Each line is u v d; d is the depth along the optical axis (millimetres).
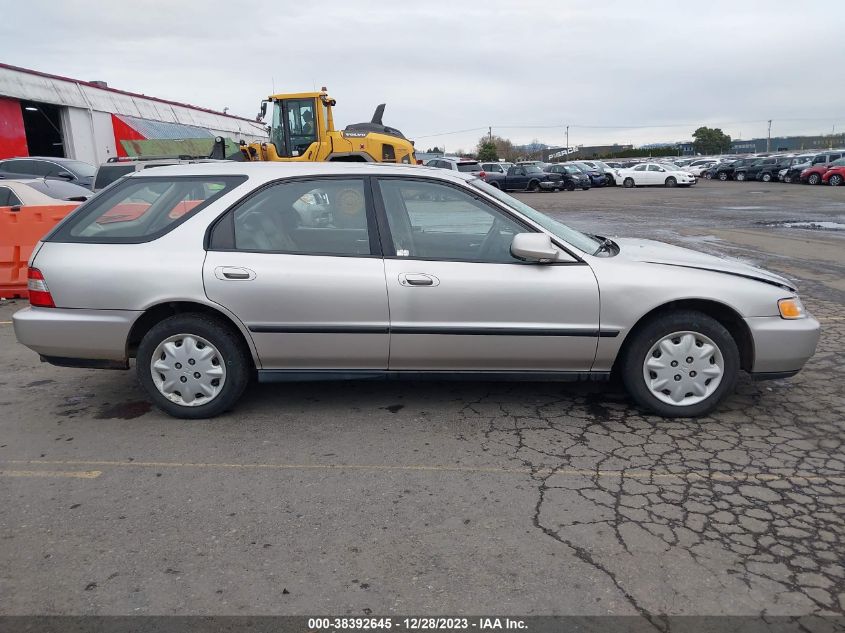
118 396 5070
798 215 19266
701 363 4398
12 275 8617
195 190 4547
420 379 4504
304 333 4344
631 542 3098
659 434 4262
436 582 2836
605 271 4312
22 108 24734
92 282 4371
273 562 2982
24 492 3619
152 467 3895
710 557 2979
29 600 2756
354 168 4535
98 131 27484
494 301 4277
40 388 5266
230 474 3799
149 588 2820
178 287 4320
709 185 40156
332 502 3480
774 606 2666
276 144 17281
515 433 4309
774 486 3596
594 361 4391
